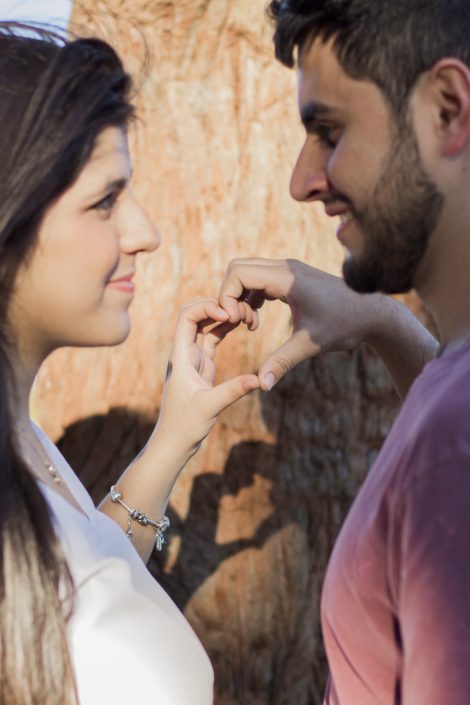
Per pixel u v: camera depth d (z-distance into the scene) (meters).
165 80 1.55
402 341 1.28
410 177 0.90
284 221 1.55
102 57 1.00
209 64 1.55
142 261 1.56
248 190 1.55
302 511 1.54
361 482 1.54
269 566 1.54
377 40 0.90
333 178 0.93
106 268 1.00
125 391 1.56
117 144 1.00
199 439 1.24
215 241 1.55
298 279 1.24
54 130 0.95
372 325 1.26
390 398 1.54
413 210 0.90
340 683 0.95
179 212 1.56
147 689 0.97
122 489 1.24
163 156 1.56
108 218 1.01
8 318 0.98
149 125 1.55
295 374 1.54
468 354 0.88
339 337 1.25
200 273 1.55
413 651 0.83
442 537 0.82
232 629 1.53
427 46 0.89
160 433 1.25
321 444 1.54
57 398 1.59
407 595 0.84
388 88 0.90
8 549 0.92
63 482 1.03
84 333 1.01
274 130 1.55
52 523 0.96
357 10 0.90
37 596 0.92
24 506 0.93
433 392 0.88
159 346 1.55
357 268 0.93
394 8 0.89
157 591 1.05
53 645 0.92
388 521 0.88
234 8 1.54
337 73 0.92
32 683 0.92
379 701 0.92
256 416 1.53
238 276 1.25
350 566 0.91
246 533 1.53
